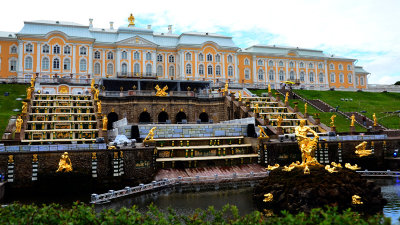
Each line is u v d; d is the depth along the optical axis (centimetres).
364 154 4262
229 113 6569
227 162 4350
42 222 1318
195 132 4775
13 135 4541
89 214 1331
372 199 2608
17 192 3231
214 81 10106
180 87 7594
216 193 3209
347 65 12538
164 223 1362
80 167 3416
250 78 11088
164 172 3959
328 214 1280
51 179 3328
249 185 3559
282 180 2775
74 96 6175
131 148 3647
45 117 5169
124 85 7131
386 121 6550
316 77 11944
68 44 8894
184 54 9862
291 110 6500
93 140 4481
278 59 11450
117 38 9531
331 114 6869
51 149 3391
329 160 4559
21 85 7519
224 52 10356
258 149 4444
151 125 4581
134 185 3612
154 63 9681
